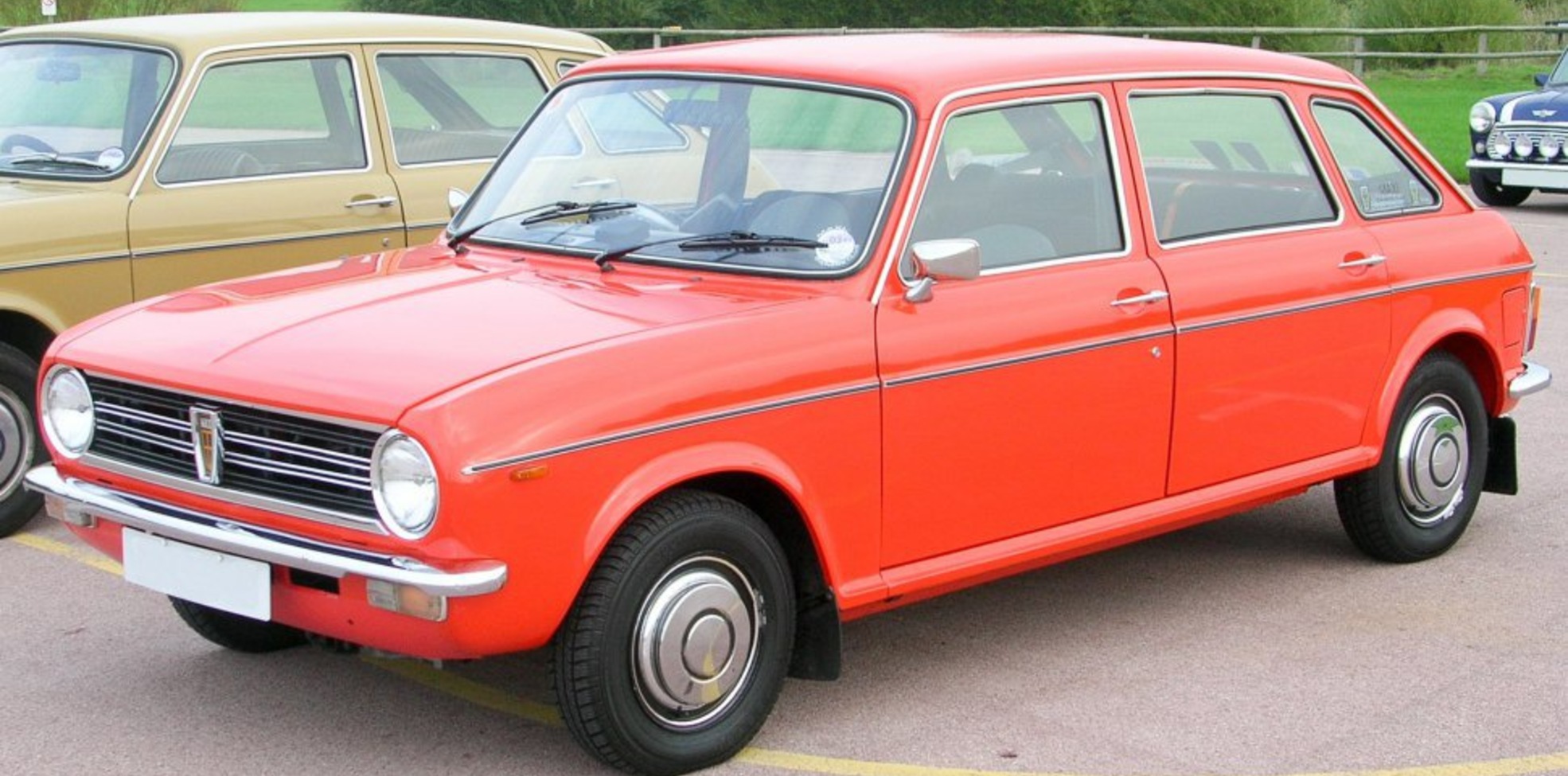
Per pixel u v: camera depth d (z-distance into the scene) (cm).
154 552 473
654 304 486
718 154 541
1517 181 1861
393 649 443
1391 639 591
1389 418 639
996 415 519
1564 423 899
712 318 471
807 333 480
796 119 535
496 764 482
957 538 519
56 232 701
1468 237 669
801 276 500
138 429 482
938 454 507
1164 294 559
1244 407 588
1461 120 2555
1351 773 484
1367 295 623
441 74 842
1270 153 615
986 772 481
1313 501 768
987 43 578
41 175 743
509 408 424
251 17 820
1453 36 3553
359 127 805
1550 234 1658
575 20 4422
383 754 489
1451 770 487
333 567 429
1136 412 556
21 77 788
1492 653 579
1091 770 483
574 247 538
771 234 513
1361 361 625
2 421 689
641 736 457
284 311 495
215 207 749
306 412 434
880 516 498
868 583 498
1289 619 610
